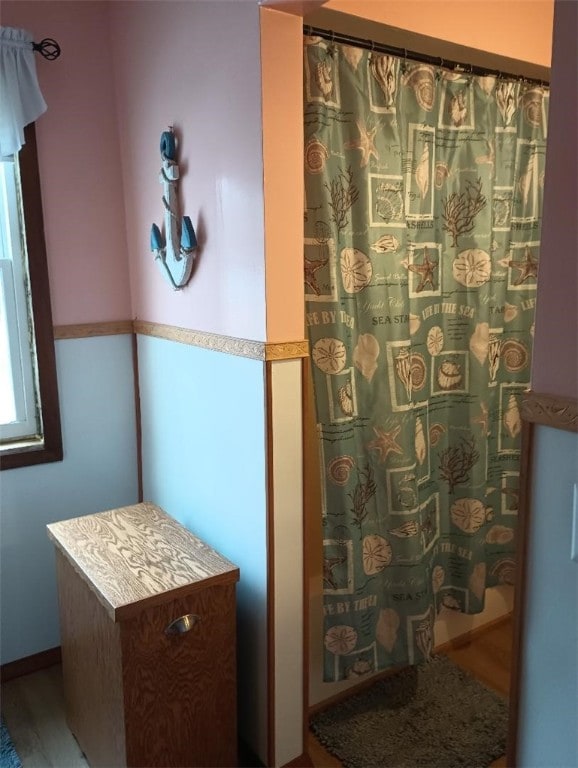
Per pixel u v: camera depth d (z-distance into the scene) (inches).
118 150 85.1
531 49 78.6
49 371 83.2
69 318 84.7
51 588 87.4
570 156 30.6
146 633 59.1
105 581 61.2
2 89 73.5
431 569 81.6
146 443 89.7
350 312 69.2
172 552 67.9
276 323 61.4
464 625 93.4
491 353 82.2
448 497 84.8
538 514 34.3
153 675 60.2
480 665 88.5
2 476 81.9
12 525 83.5
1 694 82.7
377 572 75.1
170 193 71.9
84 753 72.1
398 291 71.4
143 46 75.3
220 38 61.6
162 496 86.9
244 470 66.8
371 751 73.2
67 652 72.9
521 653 36.1
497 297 81.7
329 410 68.4
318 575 82.4
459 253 79.0
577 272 31.0
